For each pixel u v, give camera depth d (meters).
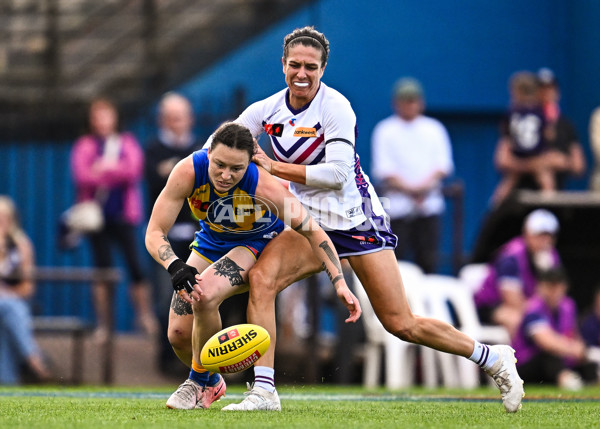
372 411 18.36
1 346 33.25
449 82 49.03
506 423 15.97
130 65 46.75
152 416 16.30
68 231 36.81
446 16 48.91
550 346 33.78
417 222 37.16
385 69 48.09
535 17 50.00
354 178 18.41
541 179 39.00
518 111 39.09
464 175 49.75
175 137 35.53
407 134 37.25
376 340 34.16
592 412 18.61
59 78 45.56
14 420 15.52
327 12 47.41
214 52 44.66
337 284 17.11
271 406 17.59
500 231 38.00
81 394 24.36
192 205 17.41
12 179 42.62
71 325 34.34
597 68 49.19
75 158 37.25
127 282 42.41
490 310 36.31
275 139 18.14
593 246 39.03
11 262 34.94
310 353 34.50
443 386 34.66
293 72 17.47
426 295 34.75
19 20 47.12
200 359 16.89
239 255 17.66
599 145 41.00
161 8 47.47
